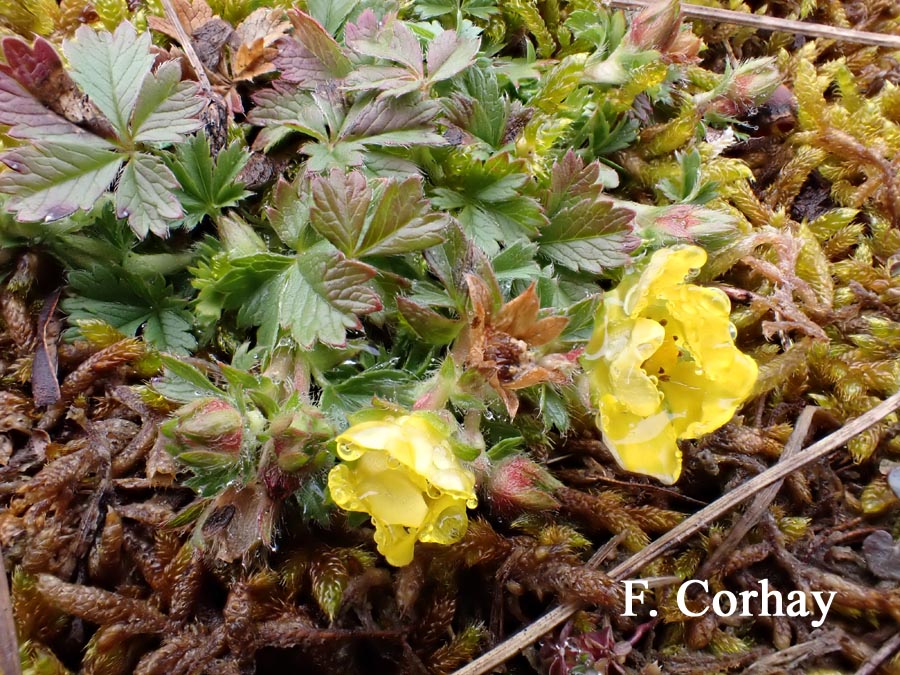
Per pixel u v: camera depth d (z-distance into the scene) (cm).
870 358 12
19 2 12
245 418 10
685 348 10
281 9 12
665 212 12
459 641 11
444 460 10
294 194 11
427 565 11
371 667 11
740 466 12
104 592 11
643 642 11
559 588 11
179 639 11
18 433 11
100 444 11
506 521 11
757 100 13
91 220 11
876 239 13
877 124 14
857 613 11
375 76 12
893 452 12
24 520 11
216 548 10
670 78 13
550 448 12
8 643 10
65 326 11
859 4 15
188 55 12
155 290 11
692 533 11
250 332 12
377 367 11
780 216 13
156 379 10
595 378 10
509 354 10
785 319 12
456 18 13
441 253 11
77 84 11
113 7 12
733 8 15
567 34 14
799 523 12
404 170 12
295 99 12
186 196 11
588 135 13
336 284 11
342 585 11
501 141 12
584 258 12
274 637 11
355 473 10
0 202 11
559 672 11
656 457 10
